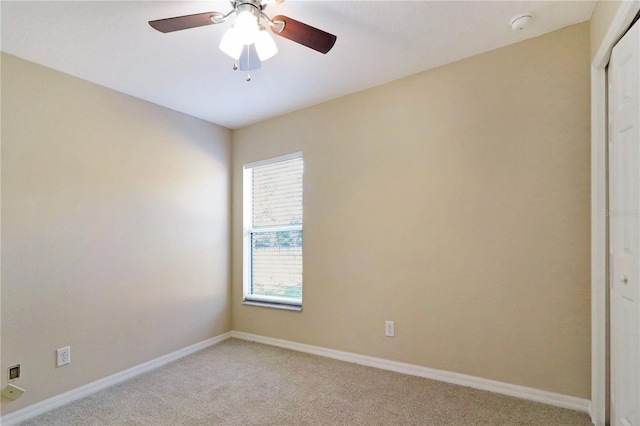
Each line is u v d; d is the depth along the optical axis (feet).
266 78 8.72
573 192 6.77
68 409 7.32
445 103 8.23
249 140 12.07
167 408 7.20
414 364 8.52
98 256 8.48
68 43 6.89
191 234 10.89
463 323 7.89
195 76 8.46
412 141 8.69
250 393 7.76
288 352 10.44
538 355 7.04
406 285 8.68
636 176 4.77
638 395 4.77
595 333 6.28
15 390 6.95
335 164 10.00
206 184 11.48
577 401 6.64
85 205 8.29
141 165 9.57
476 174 7.81
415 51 7.60
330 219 10.05
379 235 9.14
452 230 8.08
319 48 5.98
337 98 10.00
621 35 5.27
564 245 6.84
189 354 10.44
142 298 9.39
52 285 7.62
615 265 5.57
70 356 7.83
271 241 11.66
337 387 7.95
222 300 11.87
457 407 6.91
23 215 7.25
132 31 6.56
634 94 4.80
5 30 6.39
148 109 9.85
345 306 9.68
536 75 7.16
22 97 7.33
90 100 8.52
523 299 7.22
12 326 7.00
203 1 5.81
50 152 7.72
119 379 8.69
